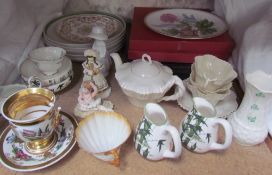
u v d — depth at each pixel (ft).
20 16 2.49
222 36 2.44
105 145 1.84
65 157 1.85
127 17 3.16
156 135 1.69
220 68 2.15
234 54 2.43
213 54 2.39
